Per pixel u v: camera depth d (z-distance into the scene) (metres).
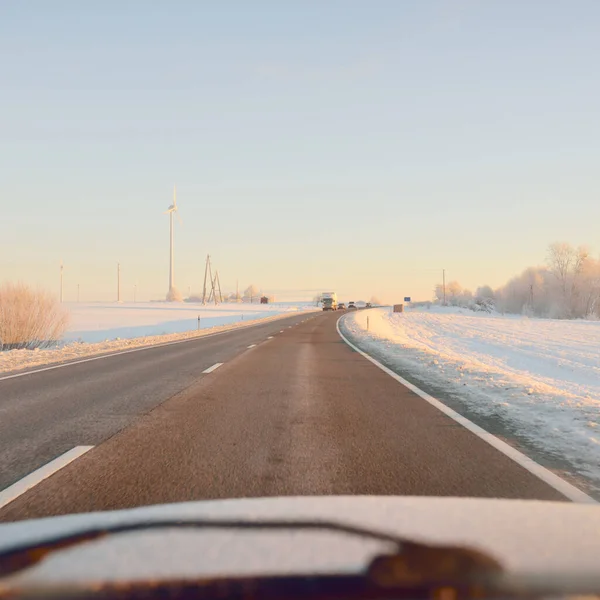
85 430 6.89
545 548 1.73
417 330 48.91
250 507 2.34
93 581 1.39
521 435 6.57
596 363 22.80
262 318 66.81
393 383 11.63
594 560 1.63
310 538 1.77
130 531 1.85
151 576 1.42
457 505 2.36
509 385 10.59
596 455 5.58
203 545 1.70
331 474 4.85
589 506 2.42
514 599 1.35
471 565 1.40
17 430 6.90
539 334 42.78
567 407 8.10
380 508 2.30
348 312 93.81
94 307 109.25
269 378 12.48
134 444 6.10
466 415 7.94
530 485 4.54
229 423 7.33
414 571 1.36
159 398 9.59
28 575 1.46
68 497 4.23
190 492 4.33
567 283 81.88
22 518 3.79
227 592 1.35
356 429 6.93
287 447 5.93
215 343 25.38
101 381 12.01
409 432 6.74
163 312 85.56
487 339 37.78
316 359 17.25
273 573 1.43
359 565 1.50
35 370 14.31
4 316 26.58
